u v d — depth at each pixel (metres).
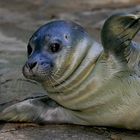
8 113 8.12
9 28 16.41
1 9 19.77
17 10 19.58
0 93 9.72
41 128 8.05
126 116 7.68
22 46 13.97
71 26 7.72
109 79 7.51
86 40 7.64
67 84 7.55
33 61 7.41
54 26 7.70
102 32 7.41
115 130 8.02
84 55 7.55
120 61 7.51
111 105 7.62
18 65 11.83
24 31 16.02
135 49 7.61
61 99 7.76
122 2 20.41
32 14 18.91
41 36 7.63
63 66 7.48
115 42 7.39
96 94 7.57
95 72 7.53
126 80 7.53
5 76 10.86
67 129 8.00
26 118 8.15
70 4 20.44
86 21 17.56
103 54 7.50
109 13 18.55
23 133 7.88
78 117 8.00
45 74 7.42
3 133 7.89
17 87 10.08
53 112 8.06
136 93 7.55
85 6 20.03
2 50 13.38
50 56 7.48
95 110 7.72
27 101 8.15
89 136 7.79
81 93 7.59
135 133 7.95
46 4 20.50
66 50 7.50
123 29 7.29
